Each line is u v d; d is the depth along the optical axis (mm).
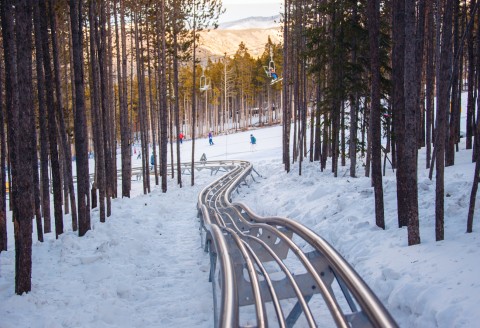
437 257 5453
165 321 5520
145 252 9156
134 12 23266
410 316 4516
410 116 6367
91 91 17484
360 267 6367
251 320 5074
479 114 6992
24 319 5168
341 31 15281
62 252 8281
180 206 17344
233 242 6254
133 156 49938
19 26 6074
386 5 17062
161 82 23750
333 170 18188
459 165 13016
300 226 4711
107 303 5820
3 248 9547
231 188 15438
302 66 23359
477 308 3836
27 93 6078
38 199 10031
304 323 4871
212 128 78438
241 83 71812
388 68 14984
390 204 9148
